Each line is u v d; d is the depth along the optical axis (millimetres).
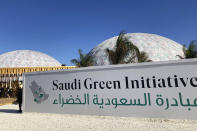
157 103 5695
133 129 4648
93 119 6184
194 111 5172
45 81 7812
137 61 11070
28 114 7734
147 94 5879
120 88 6328
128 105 6109
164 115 5543
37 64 45656
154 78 5848
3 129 4945
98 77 6777
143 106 5875
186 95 5344
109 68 6633
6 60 44375
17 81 17906
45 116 7098
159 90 5723
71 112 7027
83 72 7094
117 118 6152
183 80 5434
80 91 7016
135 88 6090
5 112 8602
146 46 23844
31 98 8000
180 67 5523
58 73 7594
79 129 4773
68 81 7324
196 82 5270
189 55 12773
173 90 5531
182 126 4859
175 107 5434
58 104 7359
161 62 5809
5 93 16938
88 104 6777
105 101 6504
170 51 24141
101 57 22438
